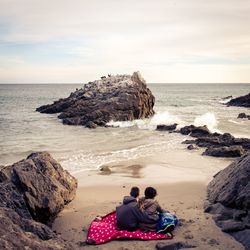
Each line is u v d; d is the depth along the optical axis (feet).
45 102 268.41
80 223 33.06
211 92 511.81
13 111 181.06
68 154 70.08
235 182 33.96
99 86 174.40
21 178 33.04
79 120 125.80
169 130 106.42
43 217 32.27
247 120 134.62
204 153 68.64
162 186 46.09
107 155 68.80
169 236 28.91
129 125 120.78
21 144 83.10
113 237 28.76
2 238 22.49
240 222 30.14
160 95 406.21
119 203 38.96
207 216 33.37
